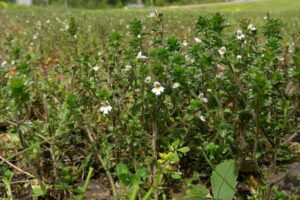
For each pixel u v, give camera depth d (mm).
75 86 562
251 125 413
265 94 333
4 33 1389
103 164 396
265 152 425
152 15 488
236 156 411
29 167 417
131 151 413
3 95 398
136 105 447
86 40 1069
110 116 435
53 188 406
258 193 366
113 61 480
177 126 447
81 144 471
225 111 419
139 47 471
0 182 430
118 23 1652
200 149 407
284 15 2254
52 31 1328
